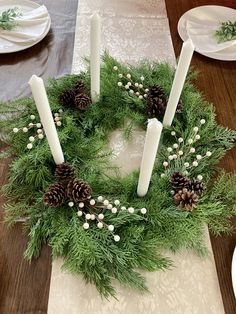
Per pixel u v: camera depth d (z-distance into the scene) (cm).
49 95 74
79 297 51
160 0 107
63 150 65
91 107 73
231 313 52
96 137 68
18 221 58
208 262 56
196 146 68
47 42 91
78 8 102
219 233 59
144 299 52
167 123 70
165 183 61
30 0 103
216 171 67
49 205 54
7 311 50
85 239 52
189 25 96
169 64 85
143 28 98
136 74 79
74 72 84
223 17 101
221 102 82
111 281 53
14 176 62
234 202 60
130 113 73
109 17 100
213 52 90
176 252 57
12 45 88
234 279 53
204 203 59
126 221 55
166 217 56
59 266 54
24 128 66
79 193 54
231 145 70
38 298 51
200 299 52
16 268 54
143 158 52
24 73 84
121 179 62
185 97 75
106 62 80
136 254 52
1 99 78
